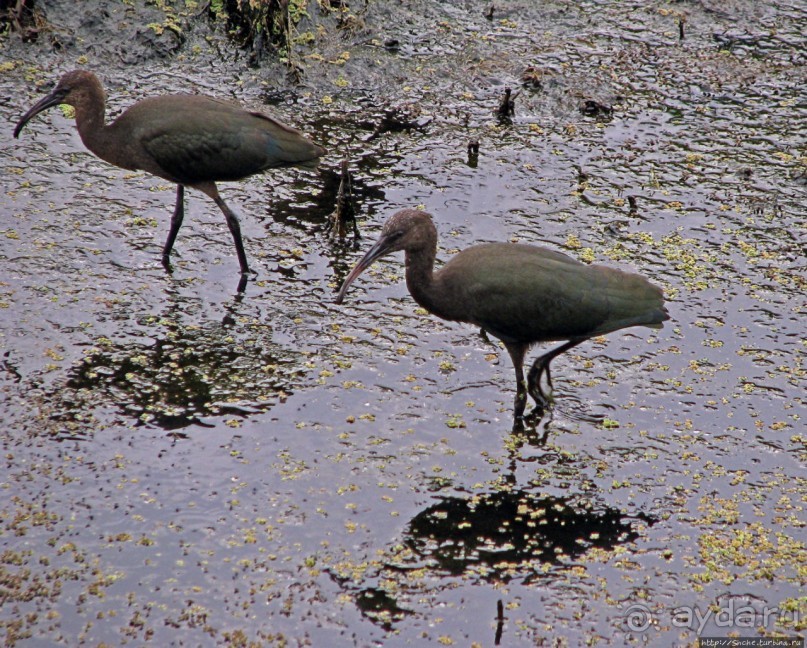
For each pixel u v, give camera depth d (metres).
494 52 19.03
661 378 12.66
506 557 10.23
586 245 14.76
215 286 13.71
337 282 13.97
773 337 13.31
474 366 12.78
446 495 10.90
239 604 9.48
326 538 10.27
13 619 9.16
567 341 13.36
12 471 10.70
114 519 10.27
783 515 10.84
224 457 11.12
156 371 12.24
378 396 12.15
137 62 17.89
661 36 19.75
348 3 19.53
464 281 11.75
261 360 12.55
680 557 10.32
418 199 15.55
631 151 16.84
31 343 12.42
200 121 13.54
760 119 17.67
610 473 11.31
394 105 17.70
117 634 9.09
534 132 17.23
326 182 15.89
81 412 11.55
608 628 9.51
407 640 9.26
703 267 14.47
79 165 15.73
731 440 11.79
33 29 17.92
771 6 20.64
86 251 14.04
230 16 18.84
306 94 17.77
